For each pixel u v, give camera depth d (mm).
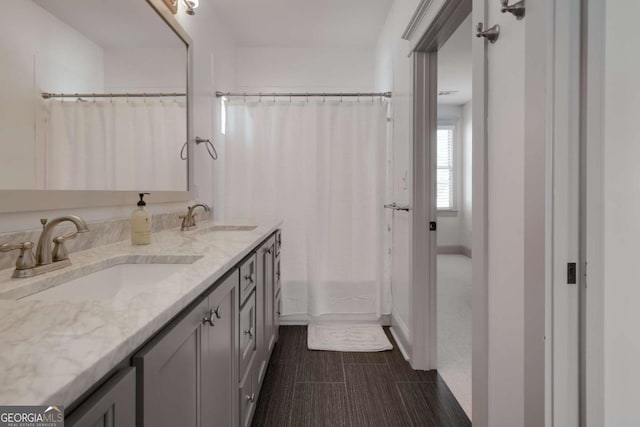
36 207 996
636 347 876
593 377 833
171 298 656
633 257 873
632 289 882
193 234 1691
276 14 2842
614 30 849
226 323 1086
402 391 1805
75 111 1171
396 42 2525
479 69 1152
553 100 810
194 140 2178
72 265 980
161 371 622
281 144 2719
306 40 3338
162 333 646
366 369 2043
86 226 955
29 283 802
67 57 1135
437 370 2029
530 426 883
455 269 4832
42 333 489
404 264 2281
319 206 2705
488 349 1133
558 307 825
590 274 819
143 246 1297
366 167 2729
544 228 818
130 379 524
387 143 2732
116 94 1392
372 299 2764
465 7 1533
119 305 613
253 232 1714
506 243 1019
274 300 2234
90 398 447
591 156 808
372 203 2736
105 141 1328
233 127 2703
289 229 2746
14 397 342
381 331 2615
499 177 1055
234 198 2711
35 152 1007
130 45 1473
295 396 1758
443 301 3350
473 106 1196
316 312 2707
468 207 5723
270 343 2049
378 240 2717
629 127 863
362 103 2711
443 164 5961
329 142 2715
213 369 946
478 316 1170
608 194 865
